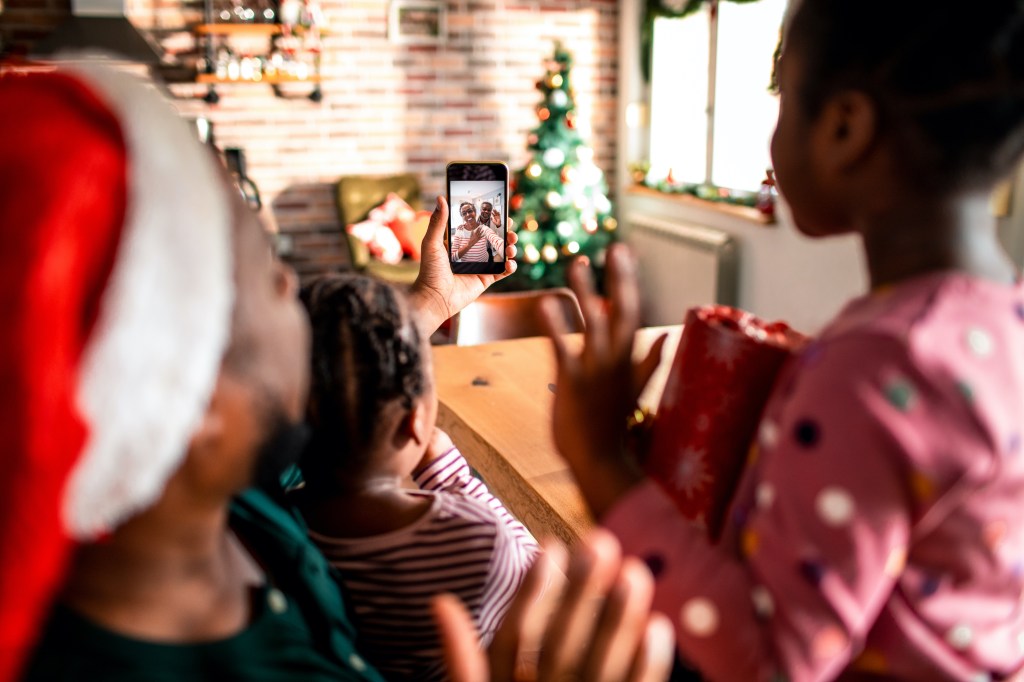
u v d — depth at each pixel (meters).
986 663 0.55
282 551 0.67
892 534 0.47
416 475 1.10
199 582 0.51
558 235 5.52
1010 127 0.51
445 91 5.83
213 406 0.44
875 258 0.55
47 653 0.45
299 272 5.83
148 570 0.48
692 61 5.36
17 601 0.36
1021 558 0.53
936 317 0.49
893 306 0.50
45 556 0.36
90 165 0.37
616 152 6.20
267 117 5.60
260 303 0.46
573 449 0.57
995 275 0.52
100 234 0.37
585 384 0.56
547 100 5.62
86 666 0.46
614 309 0.57
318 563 0.69
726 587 0.52
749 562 0.51
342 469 0.85
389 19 5.63
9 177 0.36
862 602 0.47
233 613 0.54
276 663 0.54
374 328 0.82
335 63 5.62
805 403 0.50
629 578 0.48
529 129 5.98
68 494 0.37
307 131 5.67
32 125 0.38
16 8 5.18
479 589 0.83
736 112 4.95
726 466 0.57
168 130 0.41
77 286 0.36
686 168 5.56
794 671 0.47
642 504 0.56
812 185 0.56
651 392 1.74
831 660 0.47
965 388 0.47
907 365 0.47
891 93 0.51
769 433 0.54
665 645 0.49
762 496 0.51
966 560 0.51
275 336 0.47
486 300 2.54
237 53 5.50
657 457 0.61
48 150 0.37
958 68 0.49
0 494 0.34
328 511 0.86
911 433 0.47
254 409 0.46
